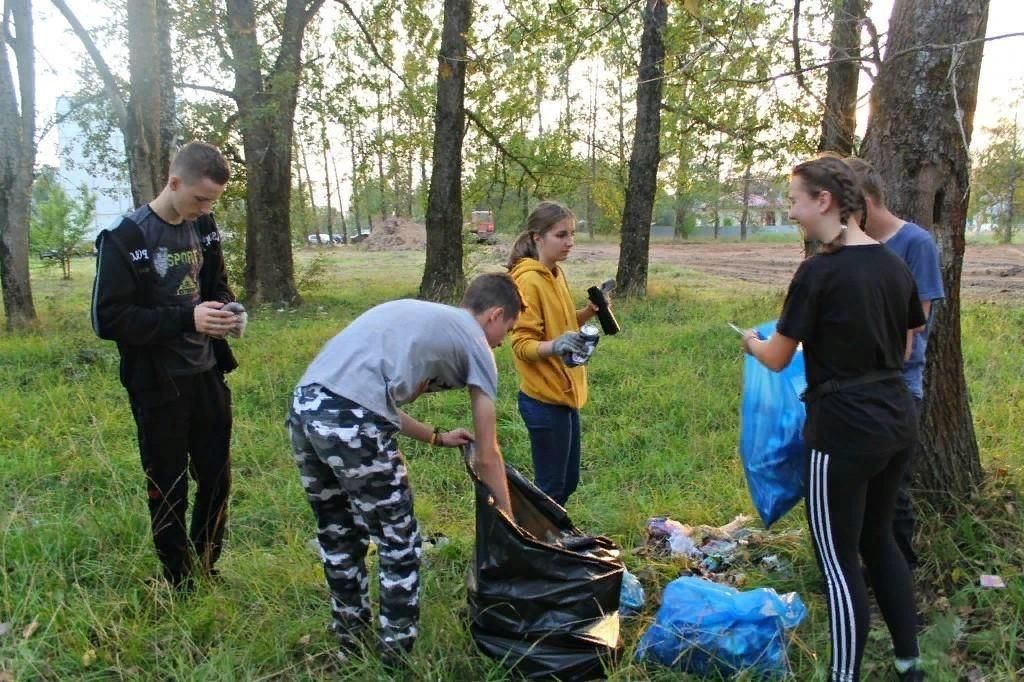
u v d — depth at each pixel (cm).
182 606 314
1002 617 291
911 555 319
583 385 366
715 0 367
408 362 262
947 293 356
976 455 372
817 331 241
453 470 487
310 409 260
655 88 1361
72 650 288
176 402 313
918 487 360
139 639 293
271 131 1380
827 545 246
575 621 271
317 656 290
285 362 786
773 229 5622
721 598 281
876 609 308
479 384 270
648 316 1138
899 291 238
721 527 394
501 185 1623
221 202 1545
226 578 341
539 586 273
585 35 409
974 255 2619
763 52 351
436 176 1405
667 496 432
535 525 313
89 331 1078
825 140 716
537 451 358
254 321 1182
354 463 257
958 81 341
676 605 281
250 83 1334
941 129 344
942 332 357
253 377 724
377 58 1445
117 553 361
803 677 264
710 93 392
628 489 457
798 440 306
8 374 749
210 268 336
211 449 335
